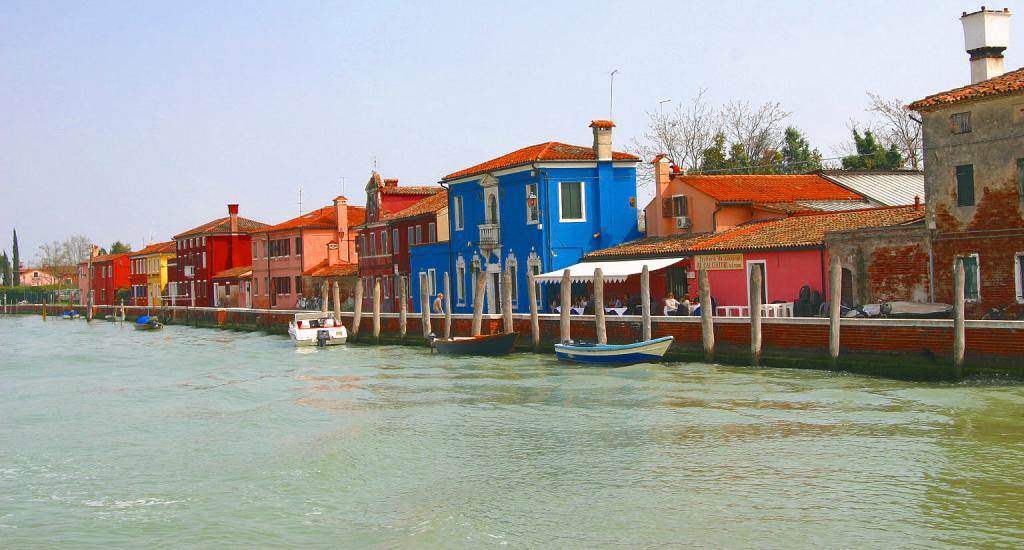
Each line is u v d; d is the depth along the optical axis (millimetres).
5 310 132625
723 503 15227
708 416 21781
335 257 72625
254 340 57375
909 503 14758
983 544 12938
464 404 25297
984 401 20906
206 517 15711
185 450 21219
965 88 27859
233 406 27609
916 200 31781
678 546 13398
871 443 18406
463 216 49469
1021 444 17750
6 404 29875
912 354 23969
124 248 167625
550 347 35375
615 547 13453
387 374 33031
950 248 27547
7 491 17938
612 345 30703
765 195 41594
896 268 29234
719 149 64625
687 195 42562
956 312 22656
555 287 43250
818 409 21672
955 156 27297
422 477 17688
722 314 35188
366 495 16656
